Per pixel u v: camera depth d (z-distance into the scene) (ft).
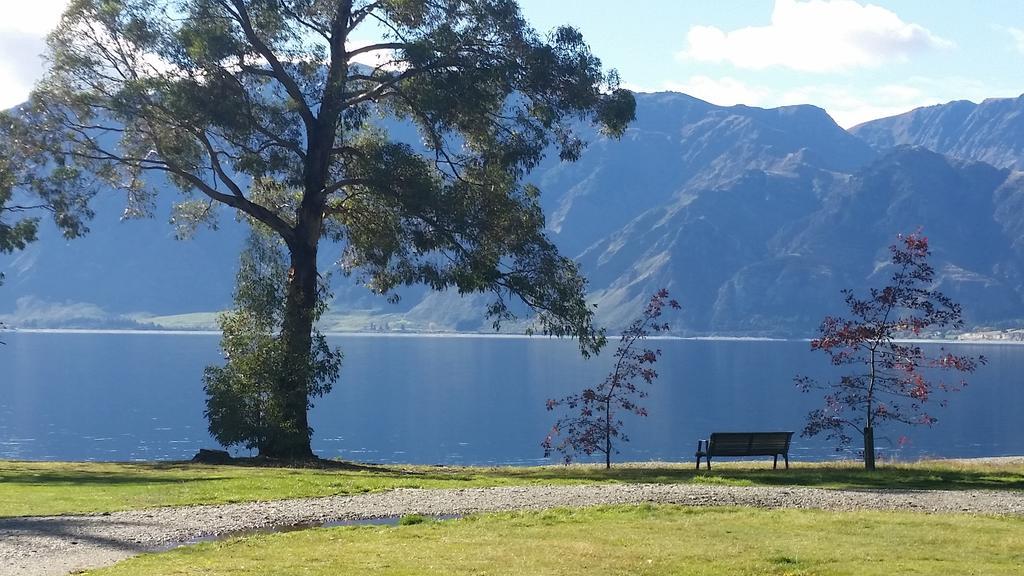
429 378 576.20
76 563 43.06
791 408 427.74
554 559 43.04
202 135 107.04
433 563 42.14
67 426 331.16
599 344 111.86
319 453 270.46
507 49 111.45
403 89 112.98
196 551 45.62
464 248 111.04
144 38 101.71
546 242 112.37
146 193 123.65
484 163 116.37
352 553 44.70
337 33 109.40
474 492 68.49
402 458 260.42
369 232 114.62
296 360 101.71
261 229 123.65
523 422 358.23
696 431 339.57
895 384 102.01
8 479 75.66
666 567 41.34
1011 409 429.38
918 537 48.44
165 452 264.52
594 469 98.27
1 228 115.34
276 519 56.08
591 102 112.47
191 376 569.64
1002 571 40.11
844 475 82.38
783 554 44.04
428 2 108.06
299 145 111.86
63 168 112.47
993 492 69.26
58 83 108.68
